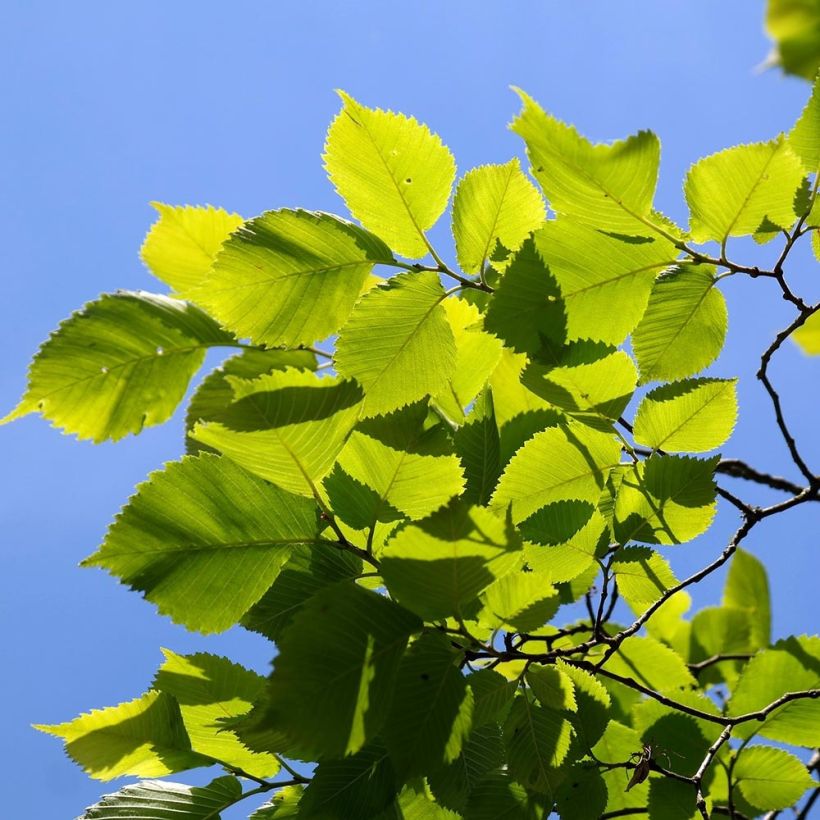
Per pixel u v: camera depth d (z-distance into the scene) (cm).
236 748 169
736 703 174
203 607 163
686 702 175
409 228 166
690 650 199
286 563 165
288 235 165
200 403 167
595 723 167
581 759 168
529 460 169
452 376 170
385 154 165
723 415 169
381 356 165
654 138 161
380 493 164
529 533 170
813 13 165
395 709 158
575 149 161
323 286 165
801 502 173
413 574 158
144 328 166
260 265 164
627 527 170
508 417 173
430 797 167
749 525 172
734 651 199
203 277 173
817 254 166
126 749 168
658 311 167
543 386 167
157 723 168
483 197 168
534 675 164
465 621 163
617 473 170
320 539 164
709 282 166
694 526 169
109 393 166
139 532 162
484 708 163
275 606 165
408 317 165
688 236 165
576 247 164
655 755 172
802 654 175
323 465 162
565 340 165
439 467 164
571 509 170
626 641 180
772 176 164
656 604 171
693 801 172
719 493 173
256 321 165
